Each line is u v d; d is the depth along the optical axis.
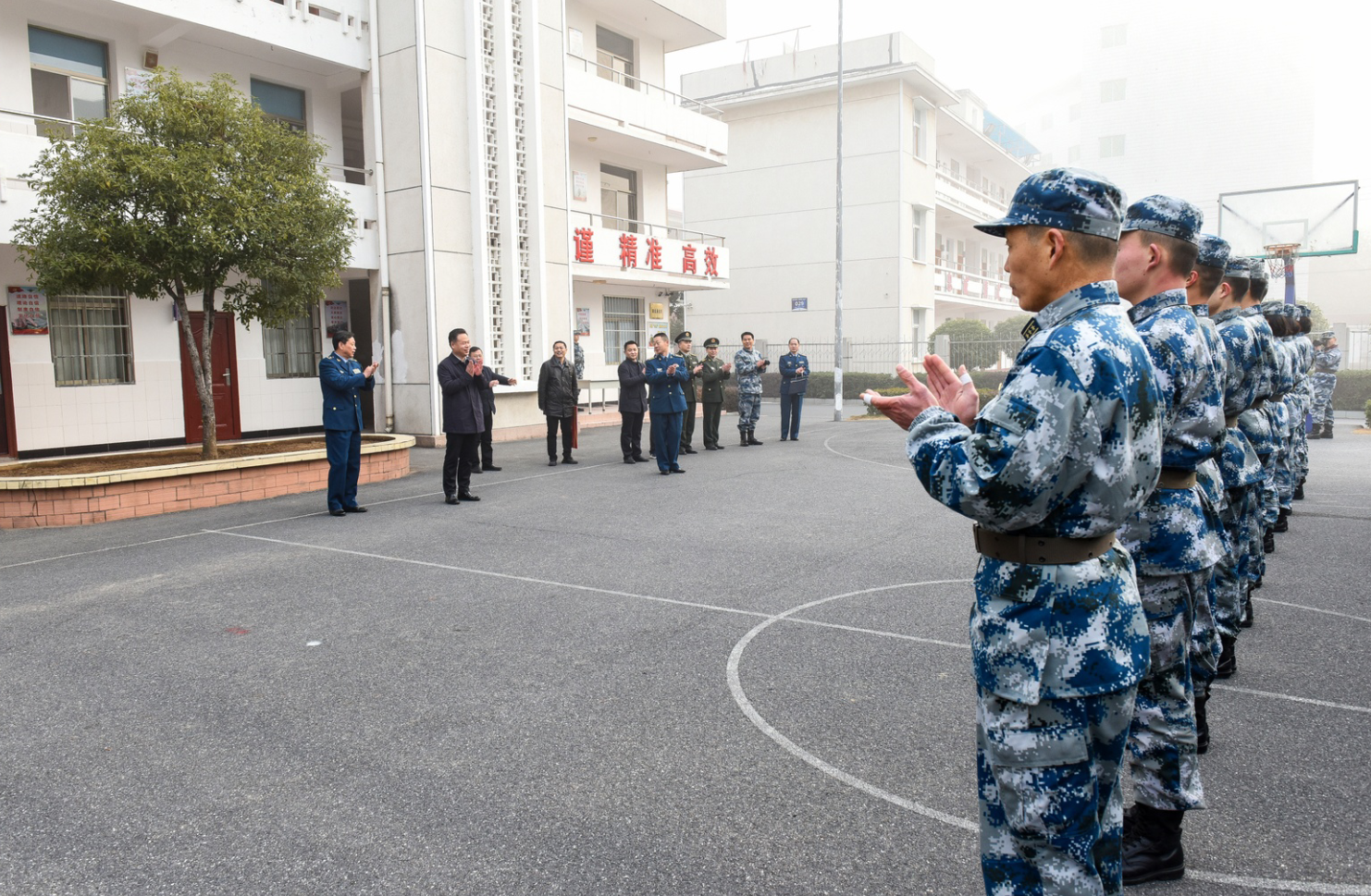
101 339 13.41
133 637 5.20
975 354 28.59
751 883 2.72
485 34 15.91
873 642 4.95
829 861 2.84
